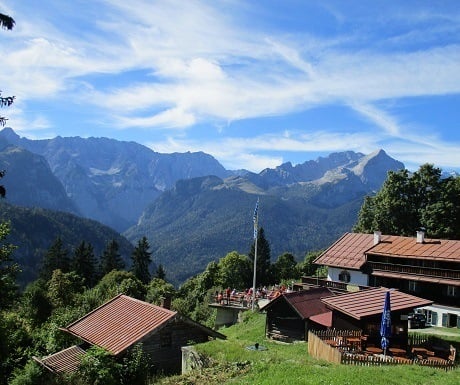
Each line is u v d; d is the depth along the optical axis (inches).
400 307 1181.7
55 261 4343.0
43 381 1034.1
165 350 1158.3
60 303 2583.7
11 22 747.4
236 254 4466.0
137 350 1071.6
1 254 1036.5
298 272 4308.6
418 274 2005.4
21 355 1369.3
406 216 2741.1
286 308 1592.0
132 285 3176.7
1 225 1076.5
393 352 1120.2
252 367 902.4
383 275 2110.0
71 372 1003.3
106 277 3577.8
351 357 948.6
